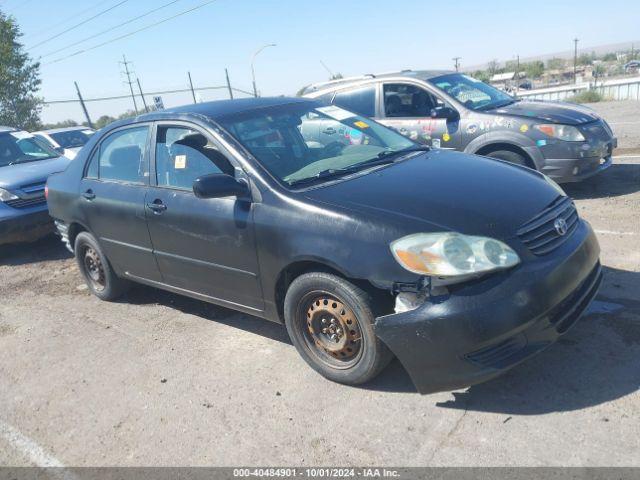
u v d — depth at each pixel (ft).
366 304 10.36
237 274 12.63
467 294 9.39
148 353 14.21
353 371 11.06
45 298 19.38
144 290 18.69
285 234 11.20
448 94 23.44
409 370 9.93
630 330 11.85
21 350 15.48
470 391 10.69
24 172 25.61
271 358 13.08
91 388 12.96
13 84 75.66
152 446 10.57
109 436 11.09
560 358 11.23
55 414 12.14
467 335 9.28
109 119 79.41
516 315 9.29
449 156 13.94
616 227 18.43
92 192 16.40
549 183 12.42
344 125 15.05
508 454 8.98
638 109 48.75
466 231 9.78
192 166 13.46
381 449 9.55
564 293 9.93
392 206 10.55
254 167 12.17
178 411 11.53
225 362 13.21
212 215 12.62
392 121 24.40
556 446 8.98
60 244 26.48
